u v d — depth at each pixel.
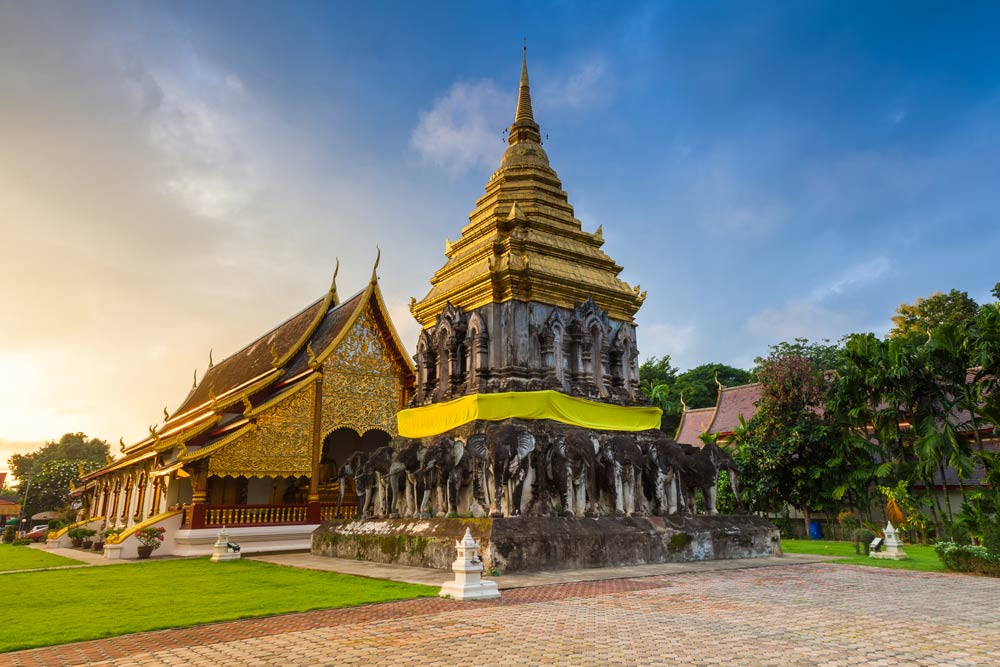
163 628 9.09
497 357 18.98
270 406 26.75
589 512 16.55
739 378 69.38
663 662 6.88
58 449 93.12
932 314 45.88
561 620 9.05
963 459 26.72
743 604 10.34
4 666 7.07
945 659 7.07
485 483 16.39
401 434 21.22
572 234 22.27
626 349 21.39
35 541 40.53
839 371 32.44
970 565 14.87
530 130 24.91
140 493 31.44
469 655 7.21
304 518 26.69
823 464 32.59
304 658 7.21
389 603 10.73
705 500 18.69
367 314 30.27
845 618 9.25
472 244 22.28
